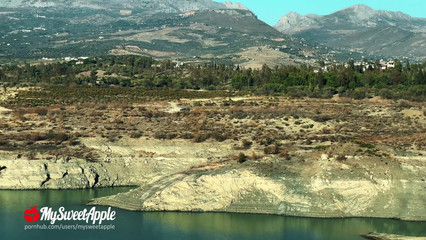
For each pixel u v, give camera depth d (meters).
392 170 130.50
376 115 199.12
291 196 125.62
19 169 145.50
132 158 157.00
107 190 144.25
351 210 124.06
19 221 119.75
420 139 157.12
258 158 141.75
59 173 146.38
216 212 125.38
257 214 124.19
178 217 123.12
